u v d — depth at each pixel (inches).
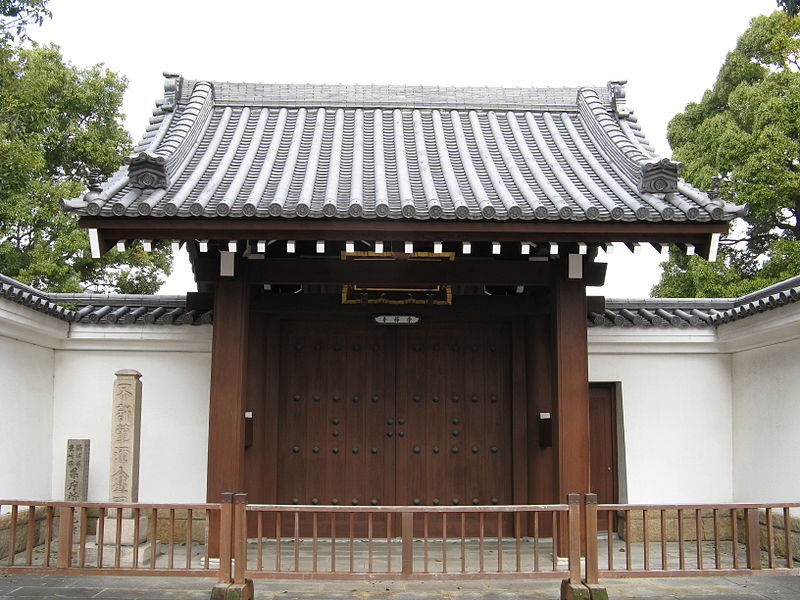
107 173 850.1
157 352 424.5
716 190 308.8
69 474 393.4
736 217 297.0
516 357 409.4
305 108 465.7
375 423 407.5
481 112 468.4
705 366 441.4
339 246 364.8
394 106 469.4
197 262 340.2
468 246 306.5
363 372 411.5
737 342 423.2
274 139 408.5
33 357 395.9
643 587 300.4
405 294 381.7
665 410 436.1
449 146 415.8
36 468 397.4
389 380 410.3
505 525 402.6
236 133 416.8
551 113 471.2
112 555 326.3
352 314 394.6
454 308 383.9
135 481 333.4
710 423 437.4
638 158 367.2
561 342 339.0
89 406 420.8
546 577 259.0
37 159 665.6
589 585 257.8
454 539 394.3
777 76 719.7
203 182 338.0
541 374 402.6
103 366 423.8
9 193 703.1
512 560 344.5
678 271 808.9
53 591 288.2
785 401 384.8
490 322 414.6
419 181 350.3
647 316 434.9
